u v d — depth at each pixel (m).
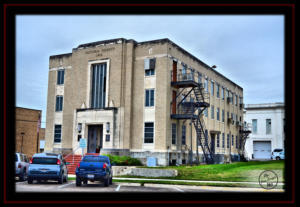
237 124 49.50
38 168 16.91
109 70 32.44
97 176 16.36
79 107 33.75
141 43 31.78
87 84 33.62
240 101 52.84
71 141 34.22
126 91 31.33
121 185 18.03
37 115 42.75
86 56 34.25
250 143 54.50
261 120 53.97
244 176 19.77
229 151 45.56
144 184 18.12
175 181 18.84
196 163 31.67
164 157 28.72
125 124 30.81
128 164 27.55
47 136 36.47
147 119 30.28
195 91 35.62
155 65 30.58
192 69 35.38
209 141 38.75
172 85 30.67
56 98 36.75
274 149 51.31
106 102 31.97
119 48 32.16
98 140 32.31
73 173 27.45
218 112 42.81
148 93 30.66
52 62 37.84
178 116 30.03
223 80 45.44
